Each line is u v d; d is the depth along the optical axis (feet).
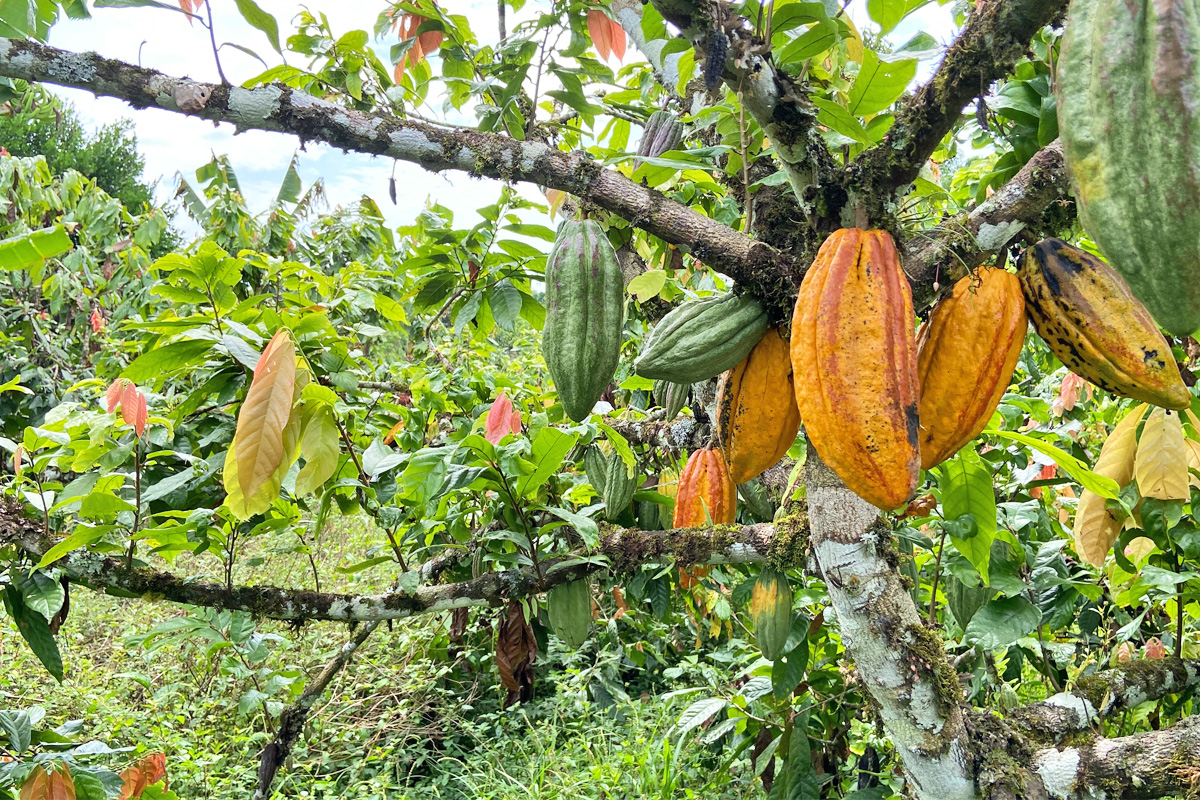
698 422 4.83
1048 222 2.81
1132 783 3.19
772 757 5.54
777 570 3.79
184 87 2.83
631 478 4.78
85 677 9.71
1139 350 2.59
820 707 5.56
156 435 4.58
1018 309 2.71
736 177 4.17
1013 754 3.32
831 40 2.64
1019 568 4.51
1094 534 4.05
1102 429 5.69
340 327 6.79
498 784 8.63
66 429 4.17
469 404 5.92
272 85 2.89
